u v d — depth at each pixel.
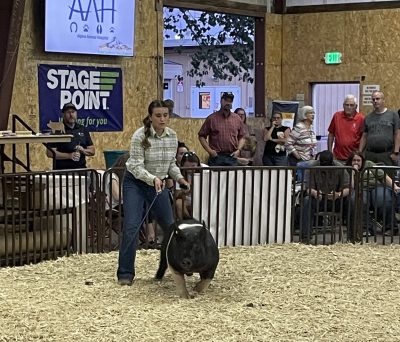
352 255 9.45
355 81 16.97
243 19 17.23
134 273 7.89
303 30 17.42
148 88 14.95
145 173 7.45
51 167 13.02
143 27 14.80
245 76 17.38
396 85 16.53
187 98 16.48
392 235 10.32
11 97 11.73
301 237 10.38
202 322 6.31
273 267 8.63
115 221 10.27
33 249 8.91
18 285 7.69
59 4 12.88
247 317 6.48
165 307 6.80
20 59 12.57
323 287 7.70
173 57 16.12
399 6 16.42
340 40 17.06
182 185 7.91
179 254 6.95
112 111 14.23
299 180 10.72
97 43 13.63
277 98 17.67
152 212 8.01
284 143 14.43
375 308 6.86
